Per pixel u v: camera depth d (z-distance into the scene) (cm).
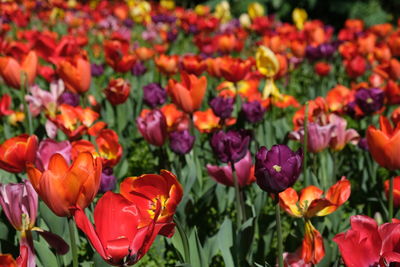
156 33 1104
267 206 411
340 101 483
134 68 663
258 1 1761
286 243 280
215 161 456
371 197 405
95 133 371
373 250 188
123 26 1295
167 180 208
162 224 186
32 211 220
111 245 176
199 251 267
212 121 432
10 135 501
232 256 283
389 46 694
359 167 447
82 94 460
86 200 193
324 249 246
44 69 535
